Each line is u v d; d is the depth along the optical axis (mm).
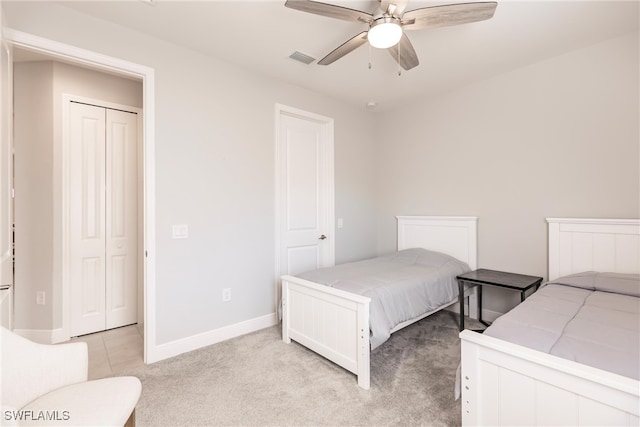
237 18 2092
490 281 2629
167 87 2379
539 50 2545
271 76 3033
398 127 3955
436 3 1939
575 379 1104
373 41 1769
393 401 1820
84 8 1972
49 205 2672
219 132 2674
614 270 2365
